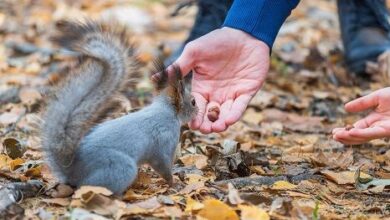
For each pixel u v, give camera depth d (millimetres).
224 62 5129
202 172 4910
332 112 7562
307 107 7676
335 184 4797
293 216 3986
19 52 9430
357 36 8773
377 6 8641
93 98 4008
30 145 5547
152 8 12078
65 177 4090
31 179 4566
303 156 5633
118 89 4059
